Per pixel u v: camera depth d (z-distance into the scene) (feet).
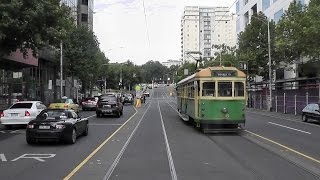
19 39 82.69
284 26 132.67
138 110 165.48
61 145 54.85
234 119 71.72
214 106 71.61
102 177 33.37
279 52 154.81
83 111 157.99
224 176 33.81
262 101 193.98
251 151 48.88
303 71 156.15
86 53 185.98
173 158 43.50
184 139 62.03
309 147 52.44
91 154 46.44
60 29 87.86
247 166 38.58
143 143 56.75
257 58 190.60
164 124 91.81
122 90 445.78
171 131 75.00
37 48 88.84
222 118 71.56
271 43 185.47
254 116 128.16
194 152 48.06
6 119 79.25
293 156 44.83
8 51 85.20
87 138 63.26
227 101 71.72
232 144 55.88
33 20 80.23
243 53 195.83
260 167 38.04
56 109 59.06
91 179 32.60
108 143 56.80
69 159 42.98
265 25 191.72
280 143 56.75
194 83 75.05
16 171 36.35
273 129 79.36
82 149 50.83
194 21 346.33
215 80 71.82
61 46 159.33
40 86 180.45
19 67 140.46
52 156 45.16
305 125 91.76
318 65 144.56
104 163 40.29
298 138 63.21
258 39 194.08
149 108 186.70
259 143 56.90
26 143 57.31
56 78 201.87
